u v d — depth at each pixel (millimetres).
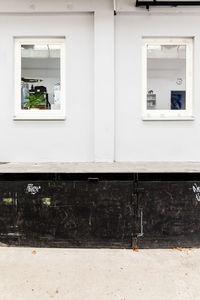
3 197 3125
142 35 4473
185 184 3094
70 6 4355
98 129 4422
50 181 3098
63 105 4625
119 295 2180
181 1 4312
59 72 4648
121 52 4484
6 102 4535
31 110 4660
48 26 4465
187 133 4582
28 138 4566
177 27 4461
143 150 4570
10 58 4496
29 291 2229
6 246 3166
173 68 4633
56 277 2453
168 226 3107
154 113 4656
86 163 4312
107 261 2793
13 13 4441
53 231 3123
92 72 4512
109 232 3105
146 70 4598
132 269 2619
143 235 3104
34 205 3121
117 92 4516
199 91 4551
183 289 2271
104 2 4336
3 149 4566
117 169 3393
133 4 4363
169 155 4590
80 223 3109
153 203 3090
